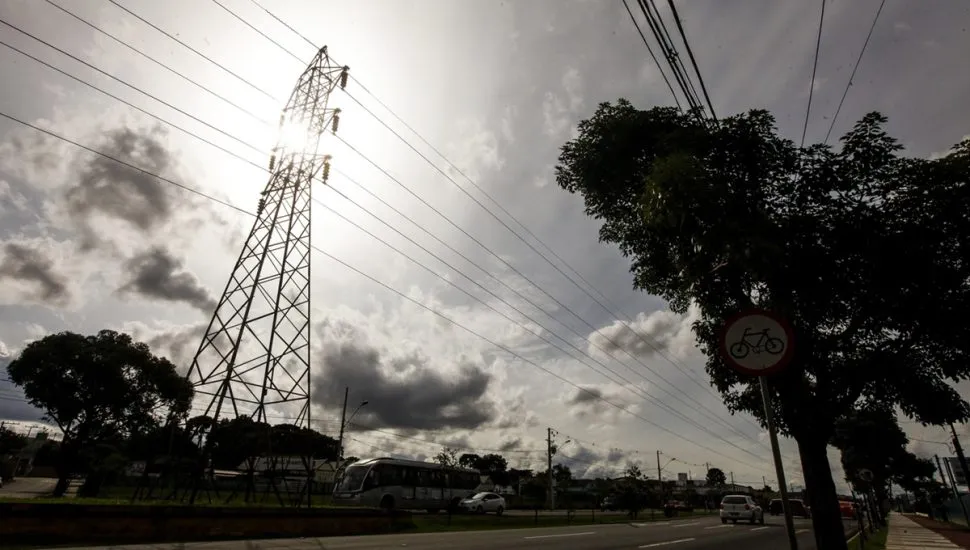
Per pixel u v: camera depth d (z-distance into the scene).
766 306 8.38
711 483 118.19
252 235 24.78
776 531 24.41
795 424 8.68
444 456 53.00
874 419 10.10
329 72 28.70
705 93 8.45
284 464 23.52
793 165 8.47
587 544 15.99
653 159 9.76
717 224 7.58
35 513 12.64
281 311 24.06
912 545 20.22
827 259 7.99
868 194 8.08
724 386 10.08
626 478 50.00
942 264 7.65
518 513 44.22
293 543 14.94
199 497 22.08
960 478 51.88
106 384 31.98
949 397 8.72
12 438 78.25
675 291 11.41
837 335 8.67
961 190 7.41
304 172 26.62
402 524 23.16
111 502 16.11
